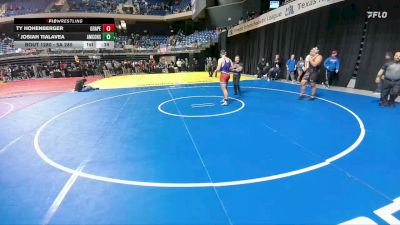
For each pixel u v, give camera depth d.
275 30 16.77
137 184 3.74
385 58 9.73
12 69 24.94
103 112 8.49
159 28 38.22
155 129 6.37
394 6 9.37
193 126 6.52
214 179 3.81
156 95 11.64
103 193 3.52
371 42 10.27
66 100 11.21
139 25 37.47
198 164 4.33
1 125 7.35
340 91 10.77
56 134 6.27
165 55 30.84
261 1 20.30
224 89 8.80
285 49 15.84
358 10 10.76
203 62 28.53
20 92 14.89
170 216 3.01
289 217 2.92
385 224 2.77
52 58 27.62
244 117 7.23
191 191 3.51
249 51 20.52
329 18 12.24
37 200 3.39
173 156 4.69
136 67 26.97
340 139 5.32
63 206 3.25
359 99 9.07
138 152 4.93
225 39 24.02
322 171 3.96
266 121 6.78
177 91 12.60
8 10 33.62
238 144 5.19
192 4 31.38
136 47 30.67
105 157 4.74
